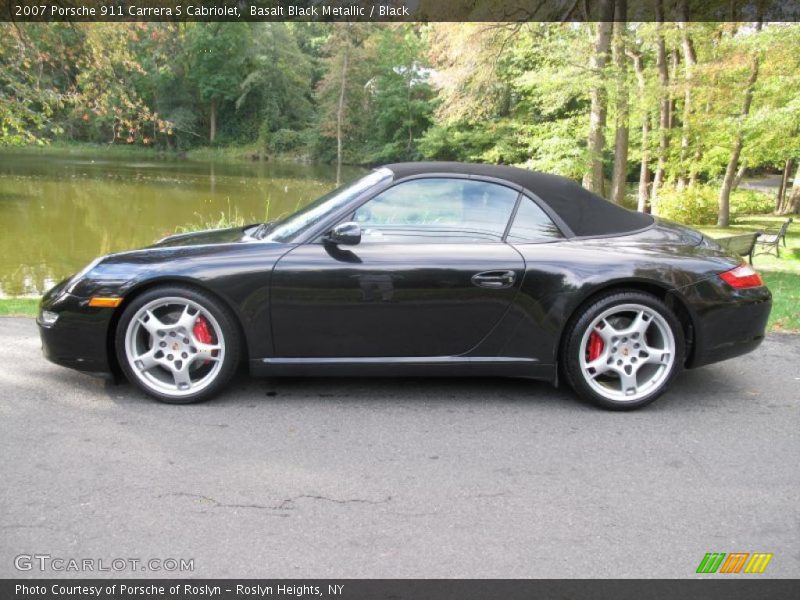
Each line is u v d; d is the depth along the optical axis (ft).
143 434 10.98
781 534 8.47
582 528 8.52
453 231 12.46
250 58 206.69
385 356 12.40
